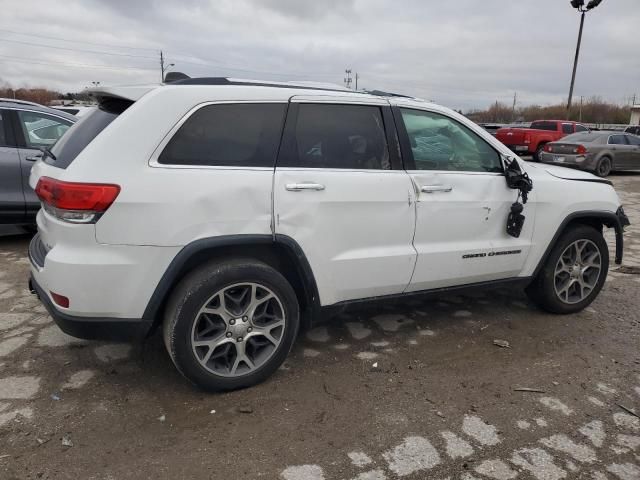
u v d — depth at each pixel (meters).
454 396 3.17
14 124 5.86
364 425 2.85
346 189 3.23
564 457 2.65
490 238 3.89
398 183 3.43
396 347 3.79
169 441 2.66
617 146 16.36
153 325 2.94
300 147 3.18
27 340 3.67
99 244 2.72
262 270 3.03
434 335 4.03
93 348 3.59
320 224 3.17
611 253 6.75
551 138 20.62
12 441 2.61
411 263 3.54
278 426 2.81
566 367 3.59
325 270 3.26
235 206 2.91
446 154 3.74
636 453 2.71
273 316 3.18
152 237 2.76
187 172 2.84
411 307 4.57
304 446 2.66
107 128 2.81
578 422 2.96
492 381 3.36
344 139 3.33
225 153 2.96
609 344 3.98
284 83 3.35
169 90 2.91
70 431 2.70
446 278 3.75
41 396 3.00
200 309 2.89
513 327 4.22
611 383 3.40
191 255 2.84
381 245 3.43
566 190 4.20
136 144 2.78
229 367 3.10
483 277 3.97
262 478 2.43
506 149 3.99
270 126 3.10
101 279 2.73
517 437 2.80
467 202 3.71
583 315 4.55
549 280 4.30
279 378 3.30
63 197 2.68
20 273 5.05
